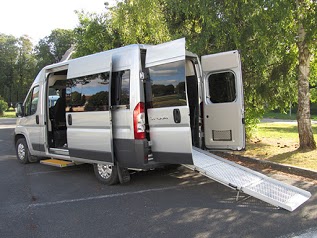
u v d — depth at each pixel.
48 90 8.16
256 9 7.64
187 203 5.41
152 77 5.81
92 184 6.82
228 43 9.20
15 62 69.19
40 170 8.41
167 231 4.34
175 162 5.62
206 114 7.14
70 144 7.08
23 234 4.43
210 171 5.75
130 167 6.04
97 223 4.71
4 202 5.81
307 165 7.21
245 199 5.53
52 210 5.33
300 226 4.33
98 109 6.35
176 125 5.52
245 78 10.04
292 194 5.27
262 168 7.67
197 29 10.05
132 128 5.85
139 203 5.49
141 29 11.52
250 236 4.08
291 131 13.78
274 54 9.26
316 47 8.47
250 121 10.84
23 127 8.93
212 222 4.58
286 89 10.12
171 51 5.55
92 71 6.51
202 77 7.12
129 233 4.33
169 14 10.55
